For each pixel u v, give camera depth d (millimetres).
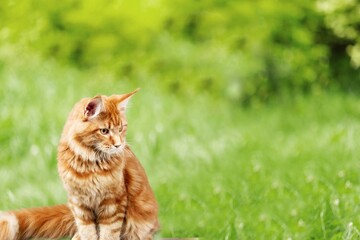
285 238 7512
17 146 11320
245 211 8578
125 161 6363
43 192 9406
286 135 13375
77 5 16328
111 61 15906
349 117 14461
